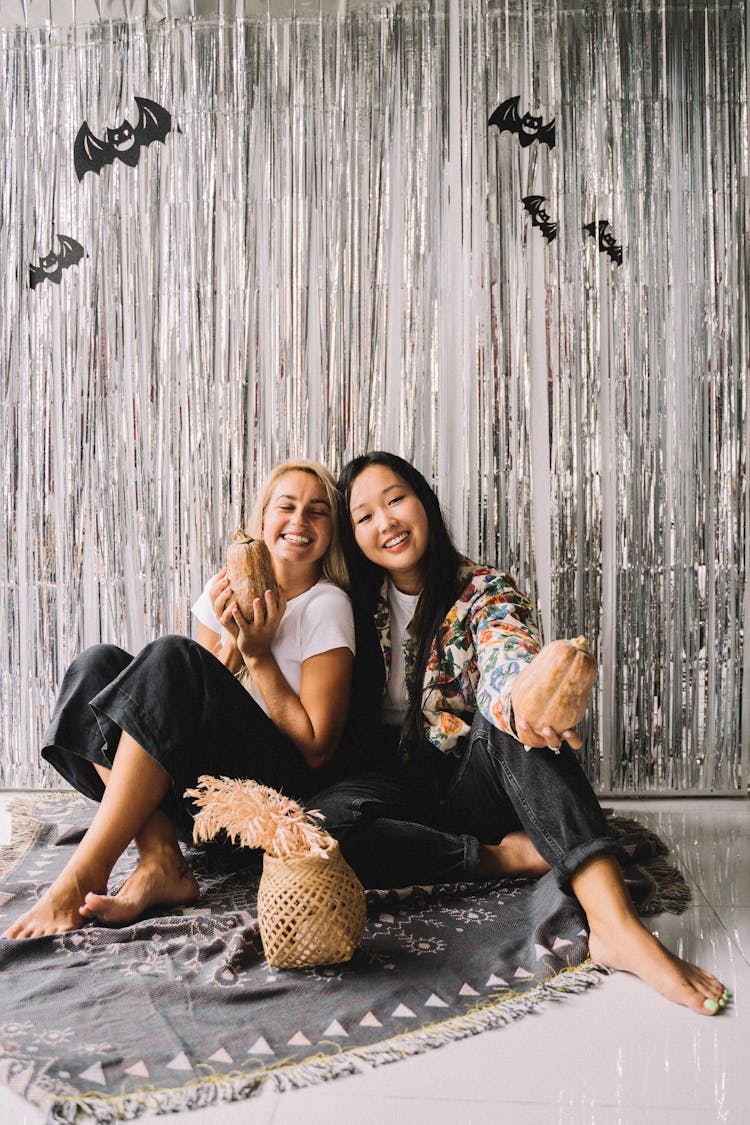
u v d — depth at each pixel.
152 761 1.73
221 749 1.81
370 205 2.51
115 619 2.60
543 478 2.55
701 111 2.49
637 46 2.48
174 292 2.54
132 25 2.51
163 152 2.52
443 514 2.56
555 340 2.52
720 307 2.51
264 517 2.11
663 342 2.52
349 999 1.45
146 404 2.56
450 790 1.91
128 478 2.58
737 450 2.54
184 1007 1.42
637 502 2.54
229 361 2.54
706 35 2.48
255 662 1.95
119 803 1.72
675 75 2.48
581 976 1.52
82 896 1.68
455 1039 1.35
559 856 1.60
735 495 2.54
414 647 2.04
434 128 2.50
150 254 2.54
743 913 1.80
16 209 2.54
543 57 2.49
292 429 2.55
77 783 1.94
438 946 1.63
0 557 2.61
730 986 1.51
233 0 2.49
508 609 1.88
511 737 1.66
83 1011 1.41
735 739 2.60
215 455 2.56
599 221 2.50
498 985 1.49
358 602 2.08
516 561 2.56
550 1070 1.28
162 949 1.59
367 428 2.54
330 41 2.49
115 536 2.59
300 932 1.50
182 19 2.50
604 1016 1.42
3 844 2.16
